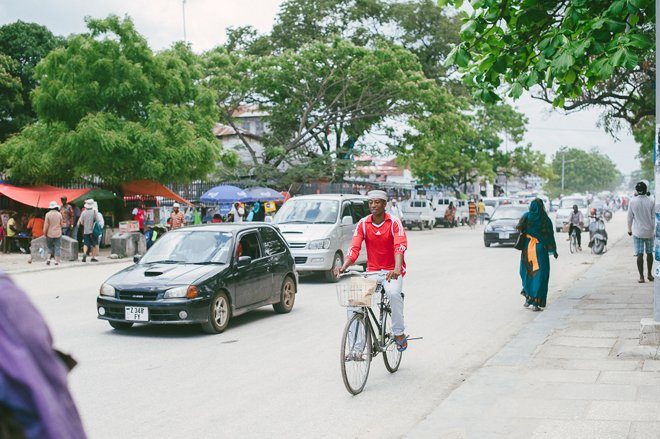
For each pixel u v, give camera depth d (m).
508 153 62.66
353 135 43.81
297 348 8.88
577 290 13.55
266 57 38.97
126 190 29.33
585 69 10.37
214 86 37.59
